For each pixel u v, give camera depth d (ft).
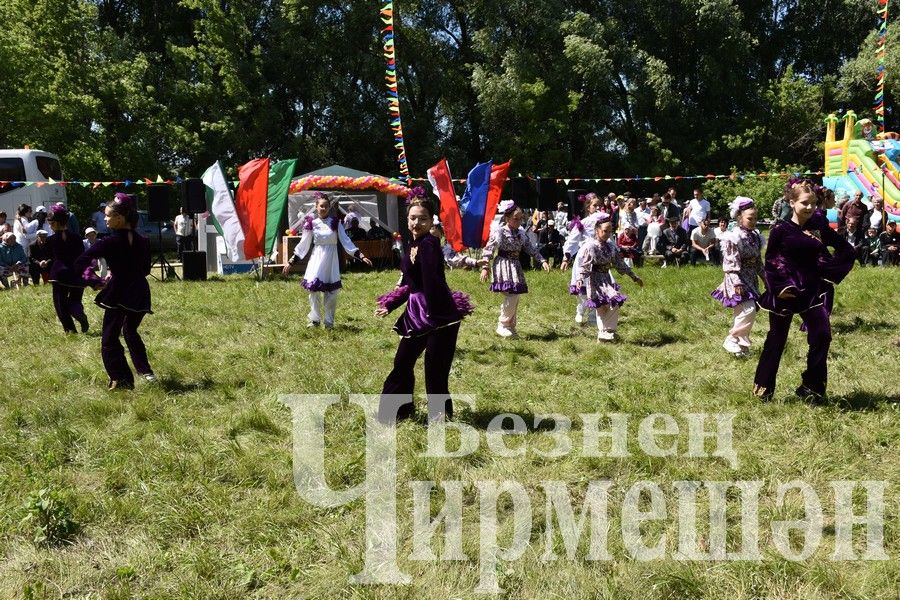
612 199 61.31
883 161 73.31
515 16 104.17
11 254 54.90
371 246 65.82
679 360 26.61
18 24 90.68
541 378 24.62
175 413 20.51
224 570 12.87
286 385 23.03
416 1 107.45
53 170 81.41
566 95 102.32
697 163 107.14
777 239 20.20
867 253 54.95
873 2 114.73
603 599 11.74
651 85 103.35
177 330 32.01
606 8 111.24
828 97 112.37
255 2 110.73
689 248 58.95
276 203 52.90
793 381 22.91
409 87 112.88
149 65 100.22
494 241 31.09
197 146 97.96
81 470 17.08
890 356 25.91
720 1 104.42
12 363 26.58
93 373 24.26
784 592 11.94
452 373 25.00
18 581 12.66
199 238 65.21
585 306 33.76
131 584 12.57
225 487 15.87
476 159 115.85
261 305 39.34
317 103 112.47
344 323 34.35
